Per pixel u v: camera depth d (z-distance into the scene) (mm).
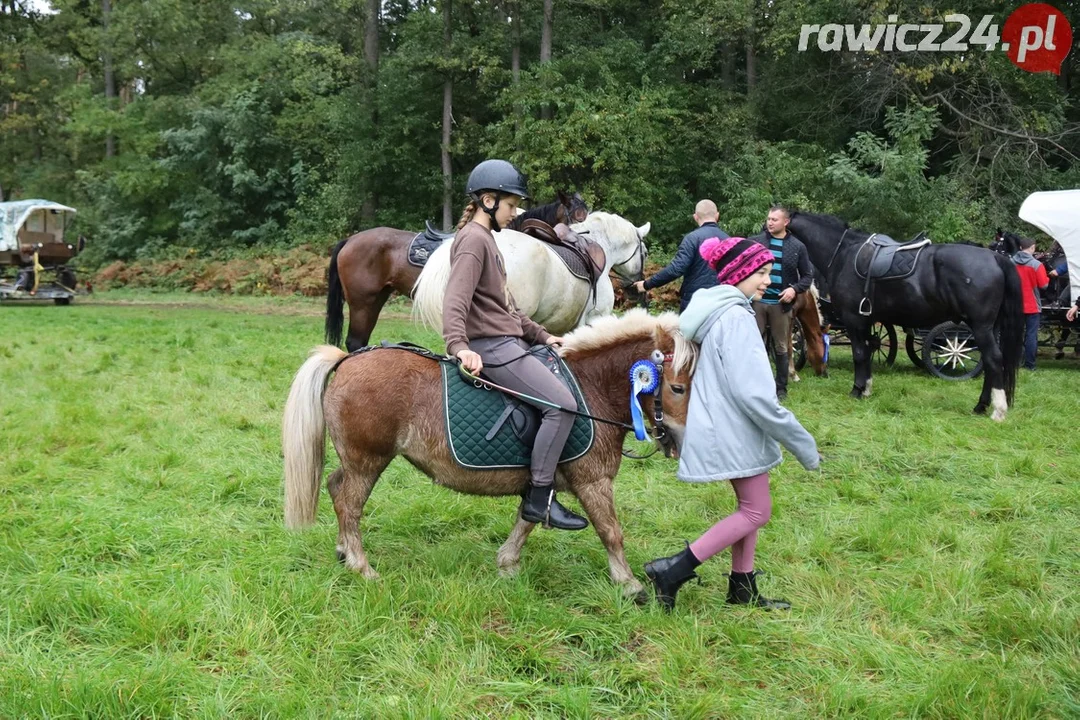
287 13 33906
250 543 4531
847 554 4602
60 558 4207
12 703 2904
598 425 3807
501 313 3814
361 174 26031
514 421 3707
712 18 22750
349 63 25922
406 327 15594
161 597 3723
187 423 7035
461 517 5047
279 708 2938
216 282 25391
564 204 8445
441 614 3611
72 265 29703
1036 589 4137
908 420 7859
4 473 5617
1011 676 3248
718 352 3545
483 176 3709
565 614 3689
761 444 3584
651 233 23031
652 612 3717
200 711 2938
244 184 29094
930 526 5020
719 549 3695
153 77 34719
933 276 8367
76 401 7750
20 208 20469
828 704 3055
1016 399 9070
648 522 5090
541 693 3123
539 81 22797
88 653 3340
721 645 3529
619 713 3033
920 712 3041
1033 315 11922
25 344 11750
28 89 35844
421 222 26094
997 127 20750
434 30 25188
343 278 8586
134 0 32938
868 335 9047
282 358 10703
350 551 4035
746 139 22609
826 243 9125
